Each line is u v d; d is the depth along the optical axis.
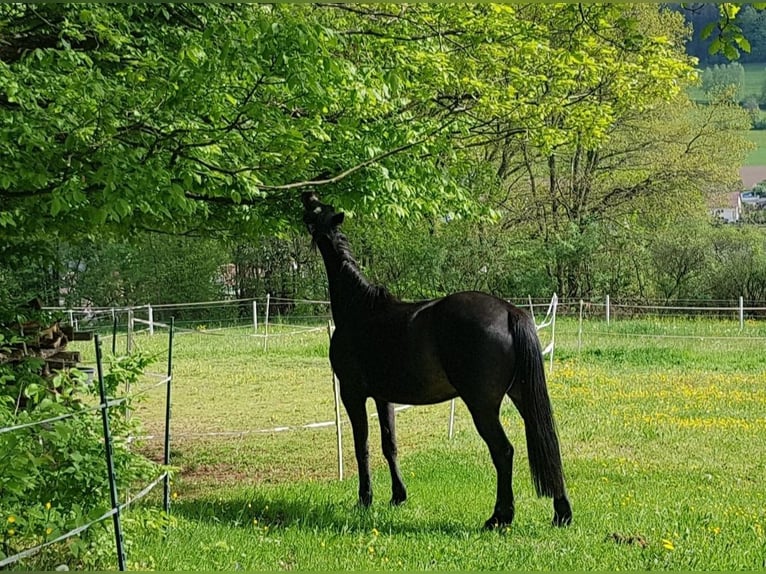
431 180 10.59
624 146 34.56
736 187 36.38
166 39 8.62
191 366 21.27
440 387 7.30
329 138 8.88
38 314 9.72
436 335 7.12
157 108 7.16
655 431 12.51
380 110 10.18
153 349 23.64
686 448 11.38
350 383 7.85
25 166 6.69
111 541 5.85
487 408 6.92
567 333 25.78
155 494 9.36
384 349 7.45
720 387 16.48
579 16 10.37
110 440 5.70
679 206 34.78
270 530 7.22
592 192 35.31
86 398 11.69
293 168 8.64
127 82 7.91
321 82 7.73
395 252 32.56
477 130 12.05
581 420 13.40
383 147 10.10
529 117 11.50
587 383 17.20
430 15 10.43
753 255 31.36
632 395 15.68
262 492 8.84
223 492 9.09
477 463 10.57
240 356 23.06
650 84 12.86
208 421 14.55
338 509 7.90
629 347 22.20
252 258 35.69
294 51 6.77
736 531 7.06
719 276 31.59
